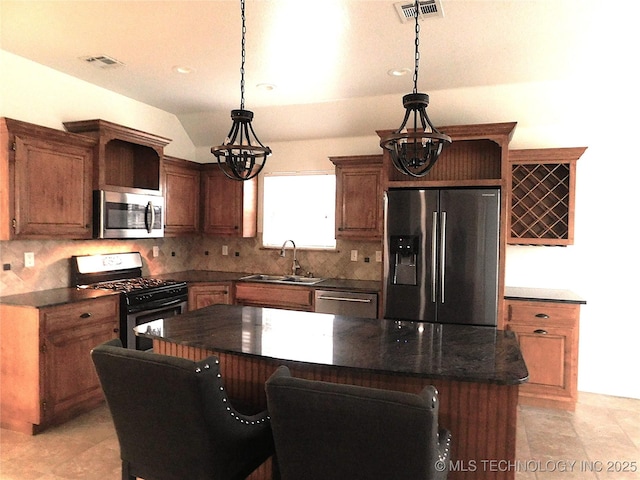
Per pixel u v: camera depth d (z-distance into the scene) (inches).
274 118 182.1
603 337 153.6
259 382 84.2
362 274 183.8
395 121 170.6
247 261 203.6
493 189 139.9
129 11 98.7
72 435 116.0
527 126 159.0
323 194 192.4
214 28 107.2
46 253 139.4
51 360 116.8
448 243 143.6
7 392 117.7
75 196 134.3
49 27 107.3
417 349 79.4
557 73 134.3
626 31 105.2
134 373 63.4
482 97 150.8
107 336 133.3
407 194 148.2
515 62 126.0
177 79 145.1
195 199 193.3
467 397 71.9
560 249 157.5
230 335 87.0
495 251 139.4
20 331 115.4
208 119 190.2
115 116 160.7
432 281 145.0
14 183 116.5
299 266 193.9
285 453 58.5
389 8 95.9
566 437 121.1
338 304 162.2
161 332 89.0
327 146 189.8
